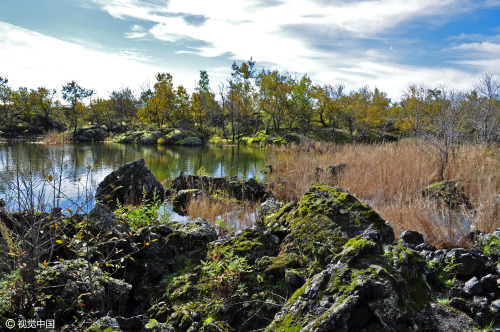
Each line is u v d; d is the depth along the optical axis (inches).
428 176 421.1
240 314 145.1
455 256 184.9
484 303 148.6
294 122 2273.6
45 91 2375.7
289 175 540.1
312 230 181.0
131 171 430.3
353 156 637.3
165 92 2449.6
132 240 197.0
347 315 107.3
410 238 220.1
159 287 173.0
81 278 145.6
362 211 185.8
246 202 398.3
